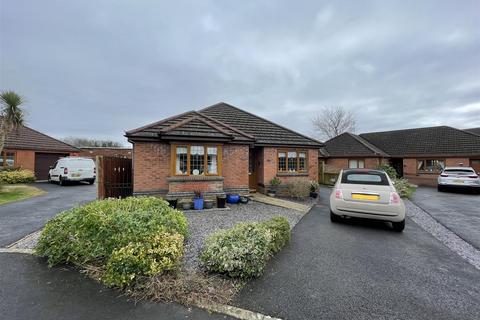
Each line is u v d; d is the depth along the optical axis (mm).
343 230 6137
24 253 4277
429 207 9938
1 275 3420
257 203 10234
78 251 3658
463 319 2549
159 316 2521
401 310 2691
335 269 3771
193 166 9195
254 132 12609
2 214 7672
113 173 9445
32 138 19312
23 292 2961
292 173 12570
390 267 3873
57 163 17625
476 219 7688
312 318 2531
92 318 2469
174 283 3070
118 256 3158
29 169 18312
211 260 3434
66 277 3371
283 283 3285
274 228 4598
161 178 9281
